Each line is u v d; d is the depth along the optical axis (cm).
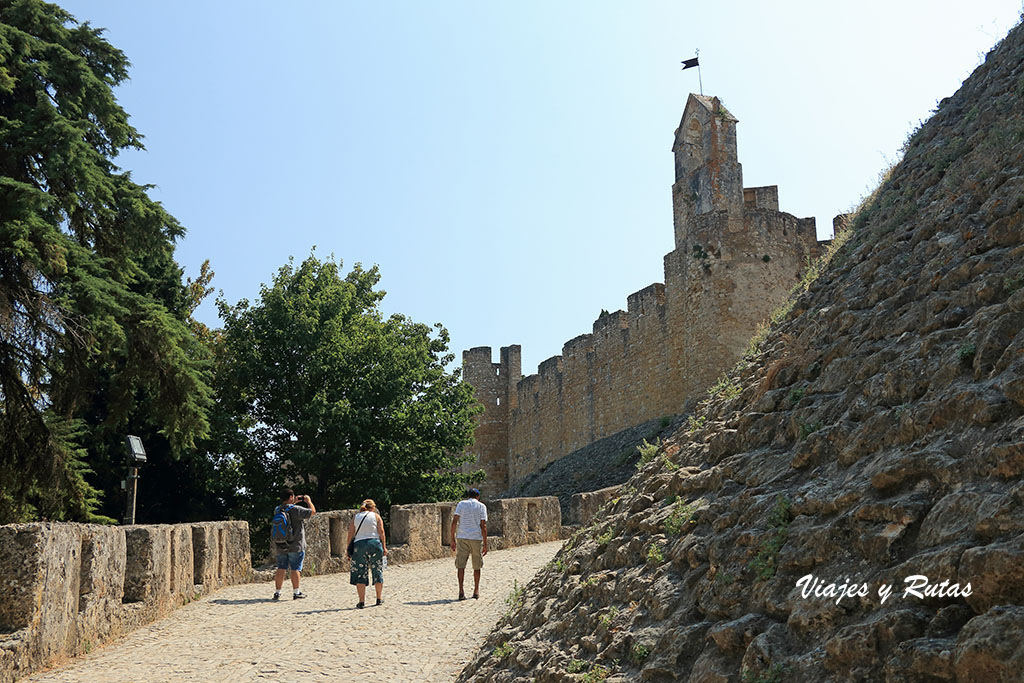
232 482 2828
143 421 2525
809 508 526
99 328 1593
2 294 1502
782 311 1288
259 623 1029
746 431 736
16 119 1535
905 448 518
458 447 3102
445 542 1831
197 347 1823
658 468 884
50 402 1752
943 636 370
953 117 1260
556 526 2056
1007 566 359
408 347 3117
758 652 432
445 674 761
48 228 1405
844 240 1247
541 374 5128
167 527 1138
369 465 2827
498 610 1059
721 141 3394
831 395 692
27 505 1712
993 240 706
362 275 3509
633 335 3869
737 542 548
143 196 1752
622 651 548
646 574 626
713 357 3134
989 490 419
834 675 392
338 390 2958
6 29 1550
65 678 738
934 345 600
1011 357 511
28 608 746
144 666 795
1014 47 1235
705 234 3231
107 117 1725
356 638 925
